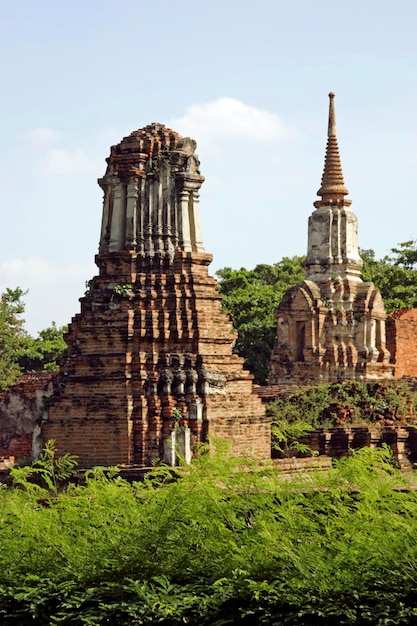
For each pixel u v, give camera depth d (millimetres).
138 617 21391
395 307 84562
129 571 22625
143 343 41219
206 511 22781
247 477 23578
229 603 21375
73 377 41219
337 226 64375
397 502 22750
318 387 52406
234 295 85875
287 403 51875
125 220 42469
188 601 21266
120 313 41438
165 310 41625
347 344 62344
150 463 40000
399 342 65062
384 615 20109
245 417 41906
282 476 32750
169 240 42375
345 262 63719
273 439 43969
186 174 42438
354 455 24812
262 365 79562
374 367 62250
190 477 23547
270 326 79625
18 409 44469
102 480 26672
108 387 40719
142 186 42531
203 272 42531
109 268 42219
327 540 22219
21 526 24234
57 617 22328
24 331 74062
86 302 42750
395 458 48531
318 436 49000
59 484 39219
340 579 20750
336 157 65750
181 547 22688
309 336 61719
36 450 40969
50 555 23391
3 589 23141
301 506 23391
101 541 23234
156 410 40469
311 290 62094
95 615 21828
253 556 21828
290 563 21578
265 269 96438
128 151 42562
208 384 41094
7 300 73812
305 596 20688
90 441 40562
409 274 87688
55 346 83062
